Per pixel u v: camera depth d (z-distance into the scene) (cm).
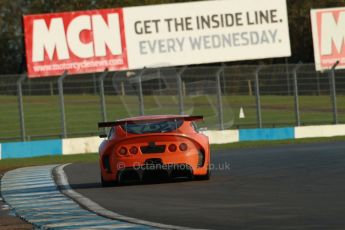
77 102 11550
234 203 3584
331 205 3347
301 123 10719
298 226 2783
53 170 6319
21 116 9175
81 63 10506
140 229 2870
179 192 4153
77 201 3975
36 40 10400
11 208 3912
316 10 11325
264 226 2822
